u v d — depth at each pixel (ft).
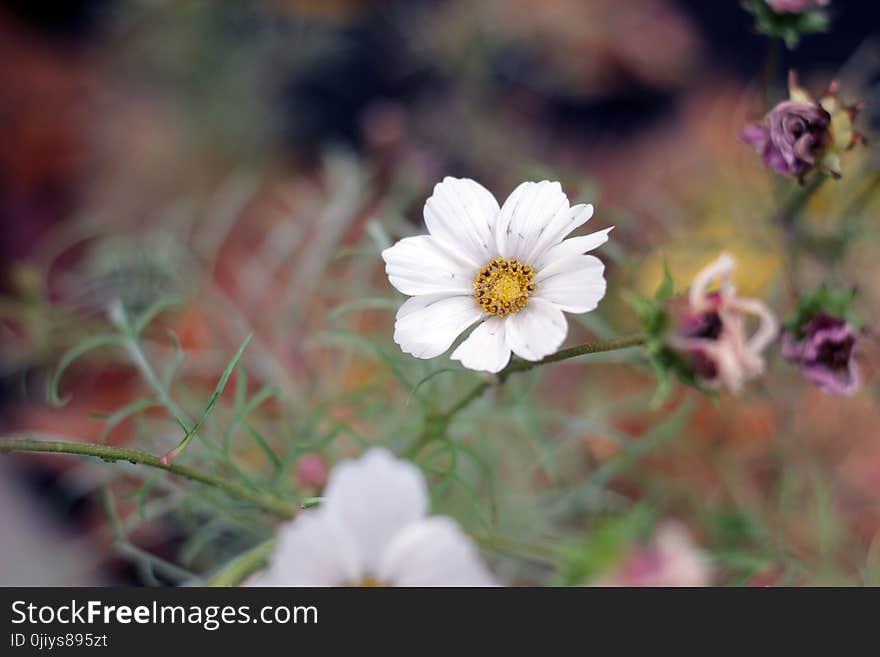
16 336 2.79
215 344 2.68
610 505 2.39
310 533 1.66
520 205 1.85
